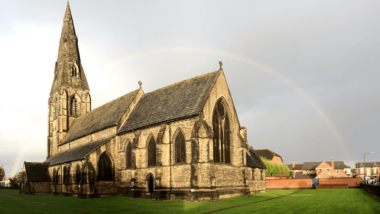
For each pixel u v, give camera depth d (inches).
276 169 5378.9
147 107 2719.0
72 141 3720.5
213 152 2158.0
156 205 1791.3
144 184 2353.6
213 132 2186.3
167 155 2199.8
